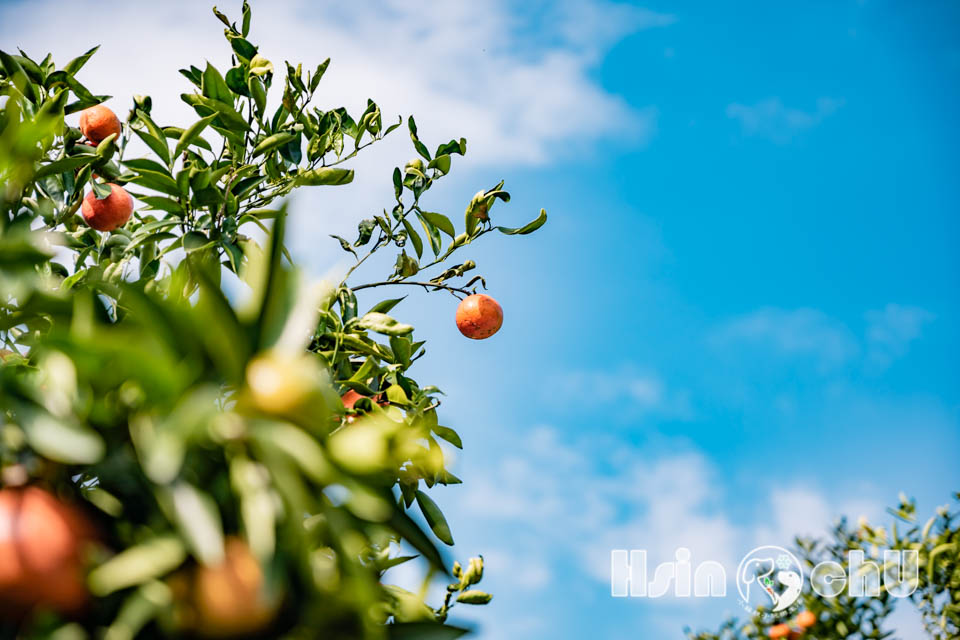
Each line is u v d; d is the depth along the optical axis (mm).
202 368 613
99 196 1607
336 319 1682
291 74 1902
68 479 644
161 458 558
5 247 710
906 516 2729
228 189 1639
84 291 678
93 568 604
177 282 824
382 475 635
